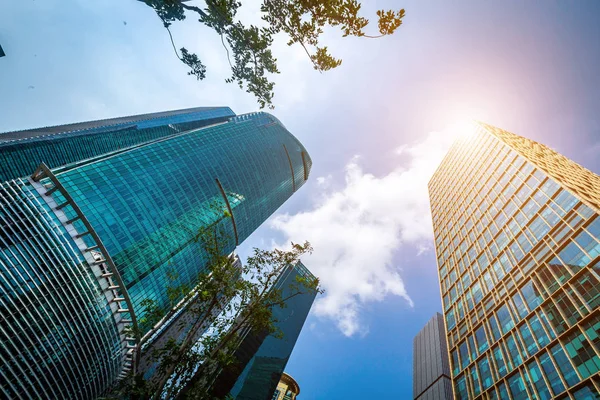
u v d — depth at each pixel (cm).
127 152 9531
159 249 8681
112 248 7419
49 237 4591
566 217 5228
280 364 10512
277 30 2222
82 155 13112
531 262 5509
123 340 5712
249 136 16400
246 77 2500
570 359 3891
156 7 2038
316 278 2720
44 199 4947
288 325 12038
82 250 5059
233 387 8875
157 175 9869
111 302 5409
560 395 3781
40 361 4094
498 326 5491
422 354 10444
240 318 2322
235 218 13012
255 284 2441
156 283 8431
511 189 7269
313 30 2102
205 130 13838
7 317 3725
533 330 4709
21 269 4019
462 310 6844
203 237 2552
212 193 11881
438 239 9925
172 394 1858
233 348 2216
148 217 8738
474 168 9612
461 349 6209
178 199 10119
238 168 14150
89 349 4912
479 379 5256
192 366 2006
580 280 4381
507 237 6544
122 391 1862
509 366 4778
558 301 4547
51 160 11688
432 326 11081
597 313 3875
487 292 6272
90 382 5091
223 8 1986
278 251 2648
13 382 3728
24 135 12238
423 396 8731
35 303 4075
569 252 4831
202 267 10350
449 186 10731
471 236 7962
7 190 4497
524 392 4284
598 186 6906
